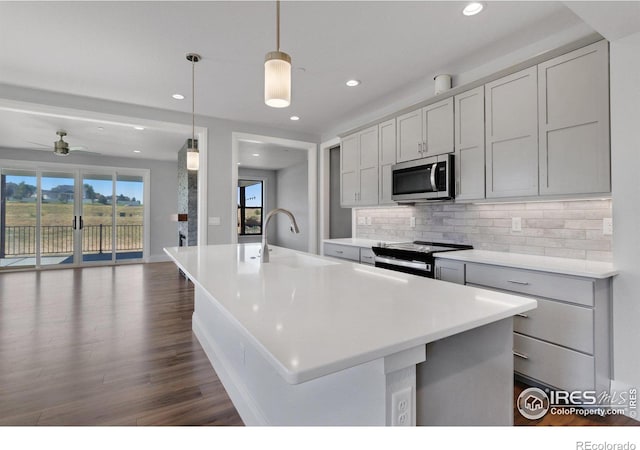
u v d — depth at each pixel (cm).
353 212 486
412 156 339
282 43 263
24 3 214
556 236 255
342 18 229
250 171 926
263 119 462
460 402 113
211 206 457
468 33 247
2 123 490
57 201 710
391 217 420
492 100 265
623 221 193
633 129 189
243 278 158
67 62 295
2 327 325
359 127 409
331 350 77
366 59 287
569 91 218
